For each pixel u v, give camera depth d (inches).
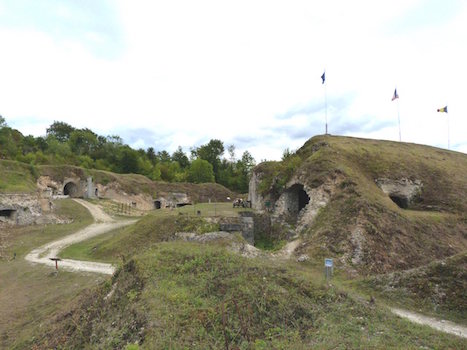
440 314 451.8
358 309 388.5
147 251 537.3
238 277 418.6
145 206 2349.9
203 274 430.3
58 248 1054.4
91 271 807.7
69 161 2768.2
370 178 1242.0
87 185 2114.9
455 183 1302.9
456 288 477.1
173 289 389.1
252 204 1585.9
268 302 369.7
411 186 1267.2
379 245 833.5
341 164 1184.2
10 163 1819.6
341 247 836.0
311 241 904.3
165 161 3833.7
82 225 1401.3
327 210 1015.6
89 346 363.6
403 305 485.7
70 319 456.8
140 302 365.1
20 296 679.7
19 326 542.3
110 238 1103.6
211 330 319.9
